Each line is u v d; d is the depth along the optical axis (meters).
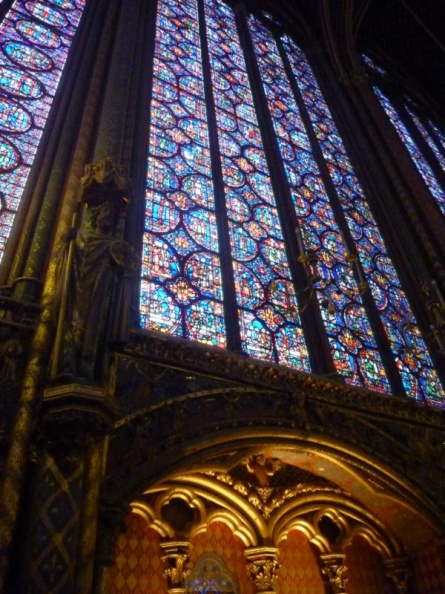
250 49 13.68
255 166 10.61
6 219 6.79
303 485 7.39
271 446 6.50
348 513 7.69
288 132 12.20
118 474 5.17
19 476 4.46
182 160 9.41
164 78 10.67
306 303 8.42
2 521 4.20
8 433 4.75
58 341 5.05
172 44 11.70
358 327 9.14
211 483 6.72
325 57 15.52
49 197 6.72
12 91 8.30
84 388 4.67
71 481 4.55
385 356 8.98
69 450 4.62
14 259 6.14
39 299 5.70
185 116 10.29
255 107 12.13
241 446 6.24
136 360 6.10
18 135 7.80
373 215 11.71
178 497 6.68
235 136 10.87
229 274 8.30
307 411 6.96
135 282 7.18
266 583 6.66
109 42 9.73
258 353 7.68
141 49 10.27
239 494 6.88
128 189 6.51
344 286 9.60
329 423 7.03
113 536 4.80
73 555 4.25
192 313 7.51
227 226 8.99
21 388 5.02
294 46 15.87
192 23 12.93
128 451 5.39
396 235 11.16
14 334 5.33
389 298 10.08
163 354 6.34
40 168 7.41
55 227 6.43
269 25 15.69
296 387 7.12
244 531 6.94
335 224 10.77
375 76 17.25
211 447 6.00
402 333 9.58
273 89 13.19
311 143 12.41
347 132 13.41
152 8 11.77
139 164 8.41
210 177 9.62
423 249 10.77
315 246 9.89
